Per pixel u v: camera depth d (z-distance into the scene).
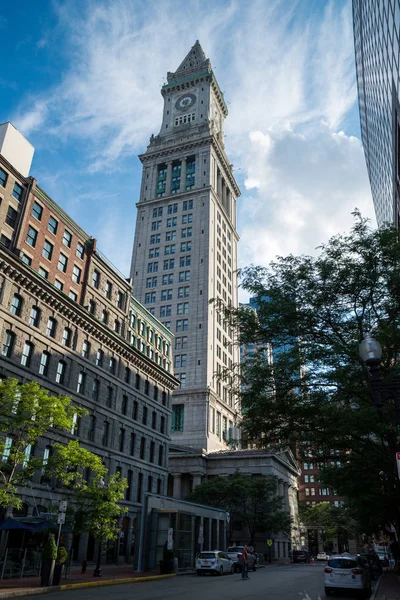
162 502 38.38
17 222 38.81
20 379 35.78
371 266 19.41
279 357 19.59
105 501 29.16
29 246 39.75
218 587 24.42
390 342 17.81
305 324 19.62
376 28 47.19
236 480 68.62
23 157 43.00
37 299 39.06
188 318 99.62
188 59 142.75
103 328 46.88
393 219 63.78
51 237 42.88
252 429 19.55
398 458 9.66
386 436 16.89
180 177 119.94
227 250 120.38
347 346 18.45
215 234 112.00
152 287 107.12
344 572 21.52
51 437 37.94
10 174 38.97
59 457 27.56
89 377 44.66
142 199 121.38
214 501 67.69
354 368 18.30
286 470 98.38
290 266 20.66
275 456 85.75
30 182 40.72
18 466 31.38
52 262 42.44
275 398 19.09
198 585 25.66
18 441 26.30
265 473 83.56
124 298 54.03
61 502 23.89
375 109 58.41
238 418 103.81
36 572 27.12
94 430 43.97
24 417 25.55
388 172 57.16
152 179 122.94
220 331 103.88
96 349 46.59
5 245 37.31
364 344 10.56
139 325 57.69
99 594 19.50
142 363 54.53
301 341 19.64
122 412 49.97
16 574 25.59
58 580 21.97
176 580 29.70
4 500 23.83
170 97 136.12
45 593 19.59
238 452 86.31
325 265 19.58
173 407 92.56
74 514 28.70
